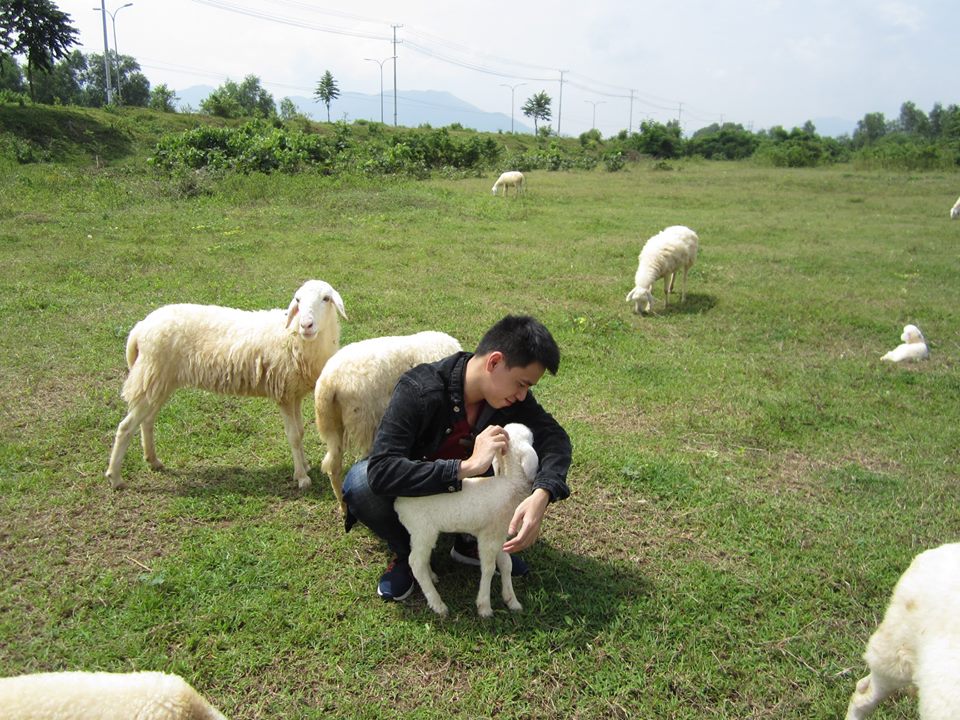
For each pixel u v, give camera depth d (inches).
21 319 283.9
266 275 374.0
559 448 123.7
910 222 677.9
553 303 348.5
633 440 201.8
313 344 167.2
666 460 188.7
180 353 168.9
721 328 317.7
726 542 151.7
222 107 1788.9
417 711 105.7
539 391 236.4
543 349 107.8
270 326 170.4
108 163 1026.7
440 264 418.9
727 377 254.7
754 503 168.2
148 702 75.3
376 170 1026.1
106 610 124.5
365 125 1943.9
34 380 224.2
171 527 151.2
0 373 229.9
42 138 1058.7
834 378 257.3
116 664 112.5
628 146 2234.3
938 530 158.2
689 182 1144.2
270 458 186.2
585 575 138.3
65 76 2568.9
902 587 92.1
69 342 260.1
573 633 121.6
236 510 158.7
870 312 346.0
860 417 221.1
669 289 363.9
